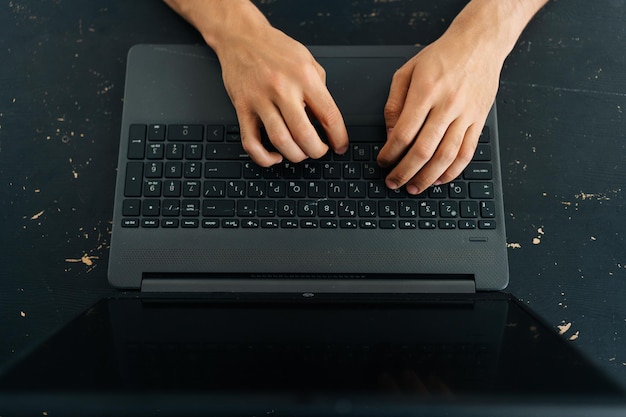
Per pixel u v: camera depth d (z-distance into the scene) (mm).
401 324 464
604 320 562
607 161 608
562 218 592
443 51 544
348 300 524
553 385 360
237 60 556
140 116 583
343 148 545
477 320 477
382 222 554
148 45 602
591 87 628
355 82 595
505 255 551
